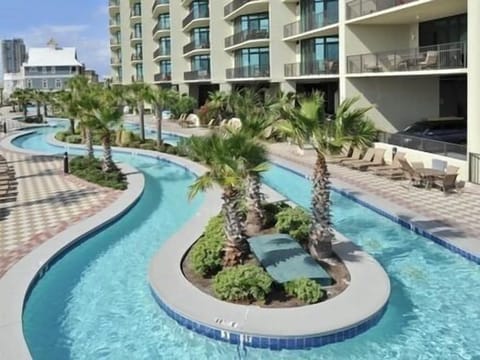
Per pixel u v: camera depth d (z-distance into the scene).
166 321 9.80
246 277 9.95
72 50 119.06
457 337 8.98
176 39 59.50
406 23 27.88
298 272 10.48
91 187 21.28
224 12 49.12
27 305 10.62
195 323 9.23
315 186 12.02
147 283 11.78
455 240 13.10
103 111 23.05
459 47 22.31
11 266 12.06
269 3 39.69
